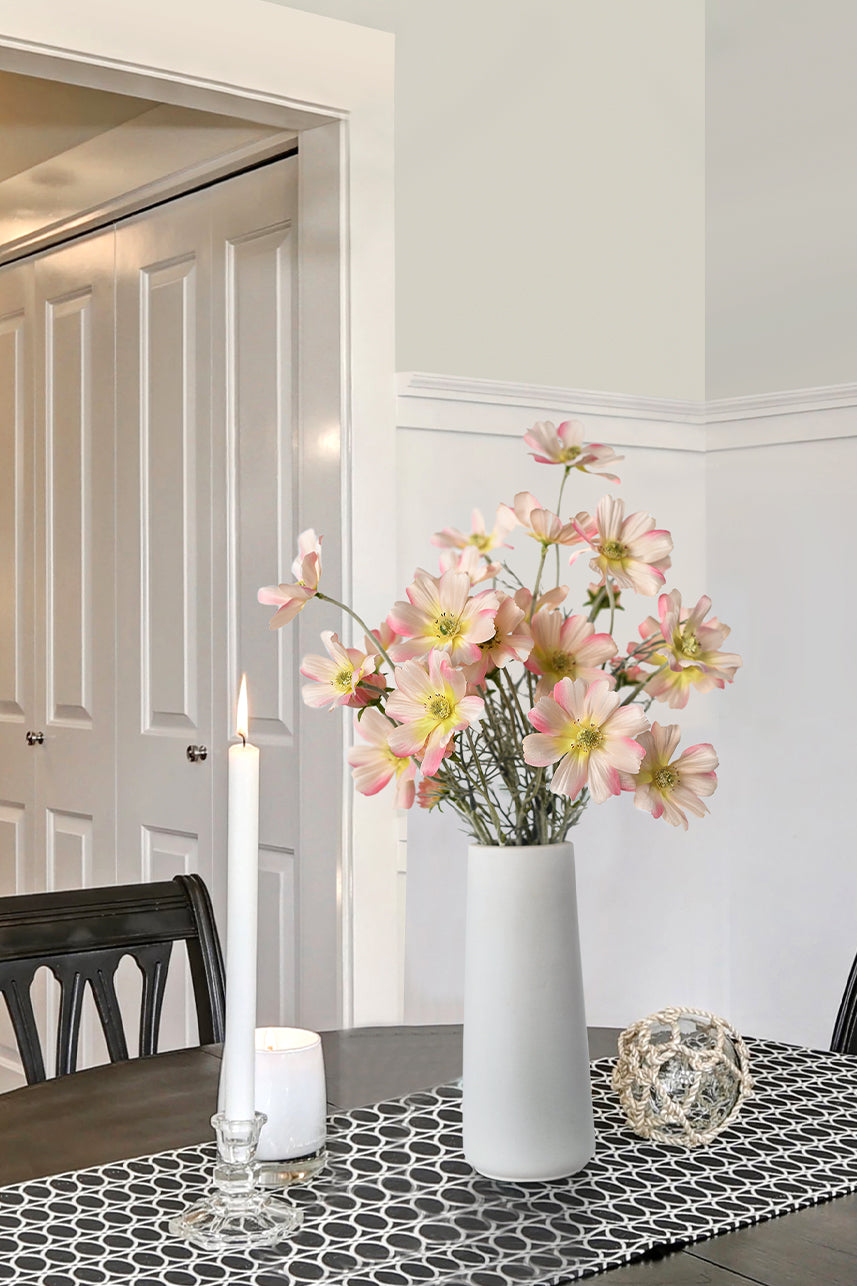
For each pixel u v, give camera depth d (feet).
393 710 3.51
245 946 3.38
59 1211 3.59
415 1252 3.31
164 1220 3.53
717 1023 4.09
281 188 9.00
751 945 10.31
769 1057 4.83
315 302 8.48
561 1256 3.28
